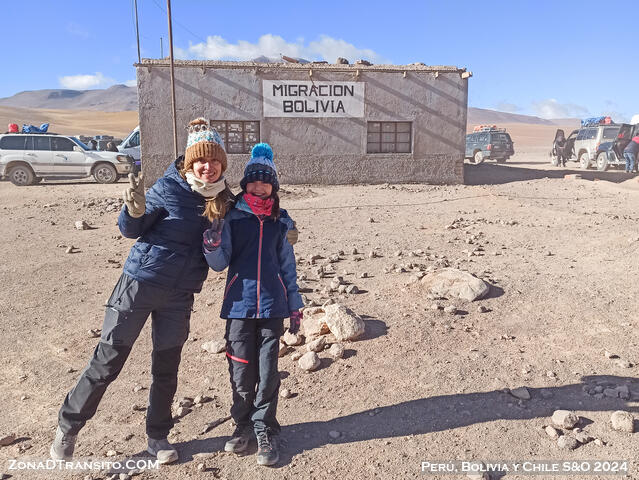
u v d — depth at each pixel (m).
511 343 4.36
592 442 3.04
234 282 2.95
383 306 5.20
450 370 3.93
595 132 24.88
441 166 18.98
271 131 17.89
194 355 4.43
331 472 2.85
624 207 12.55
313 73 17.84
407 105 18.59
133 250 2.84
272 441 2.99
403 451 3.02
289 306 3.10
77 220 11.21
